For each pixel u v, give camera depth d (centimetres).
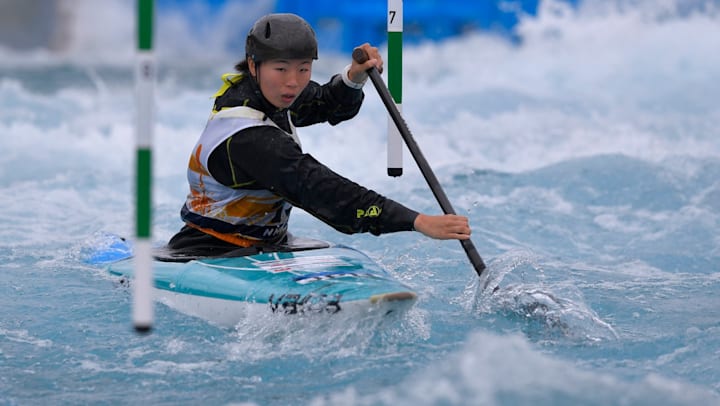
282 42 1340
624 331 1300
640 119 3453
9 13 7281
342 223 1316
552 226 2075
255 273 1341
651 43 4516
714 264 1803
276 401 1034
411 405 870
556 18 5144
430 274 1647
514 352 940
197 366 1159
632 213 2169
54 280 1585
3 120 3378
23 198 2366
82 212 2258
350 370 1127
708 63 4281
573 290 1534
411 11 5603
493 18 5403
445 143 3031
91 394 1068
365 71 1600
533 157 2880
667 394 886
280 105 1388
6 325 1330
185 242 1492
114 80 5378
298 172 1316
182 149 2998
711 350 1198
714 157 2561
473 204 2177
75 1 7344
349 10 5822
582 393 860
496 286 1379
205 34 7006
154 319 1341
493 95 3853
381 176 2605
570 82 4206
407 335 1252
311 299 1218
